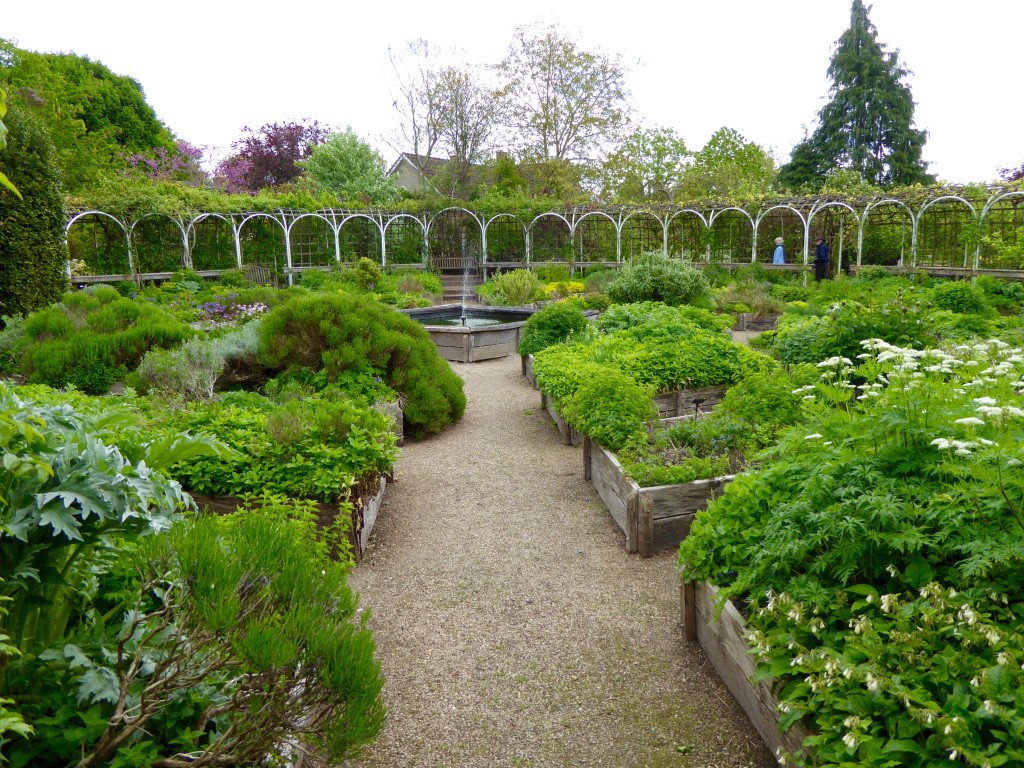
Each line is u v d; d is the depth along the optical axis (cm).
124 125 3306
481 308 1419
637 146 3409
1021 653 182
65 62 3089
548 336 903
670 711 271
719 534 297
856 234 2062
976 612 198
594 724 267
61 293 1127
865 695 189
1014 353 412
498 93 3198
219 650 185
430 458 604
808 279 1848
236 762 178
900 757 172
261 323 707
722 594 266
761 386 519
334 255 2297
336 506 403
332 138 3372
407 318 746
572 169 3316
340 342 676
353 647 190
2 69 2152
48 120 2162
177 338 771
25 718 171
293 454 425
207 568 184
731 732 257
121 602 222
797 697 214
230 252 2114
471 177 3241
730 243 2178
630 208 2261
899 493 243
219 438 438
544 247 2423
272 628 173
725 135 3819
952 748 163
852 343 690
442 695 287
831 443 291
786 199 1994
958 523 218
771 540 256
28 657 174
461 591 374
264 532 221
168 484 195
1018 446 232
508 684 293
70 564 188
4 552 168
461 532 450
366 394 648
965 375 371
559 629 335
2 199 1021
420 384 666
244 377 696
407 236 2453
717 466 433
